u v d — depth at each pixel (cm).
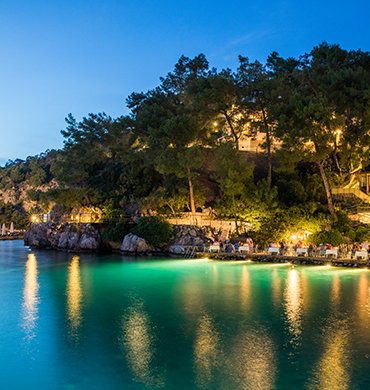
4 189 13712
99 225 4362
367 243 3056
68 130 5547
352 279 2302
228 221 3806
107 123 5588
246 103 4116
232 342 1240
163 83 5622
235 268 2786
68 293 1959
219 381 974
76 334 1322
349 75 3619
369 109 3266
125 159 4697
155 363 1084
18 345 1223
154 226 3828
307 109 3341
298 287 2070
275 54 5153
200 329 1368
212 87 4253
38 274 2583
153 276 2469
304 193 3912
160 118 4453
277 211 3644
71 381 981
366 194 3838
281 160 3594
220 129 4616
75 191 4847
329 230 3412
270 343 1230
